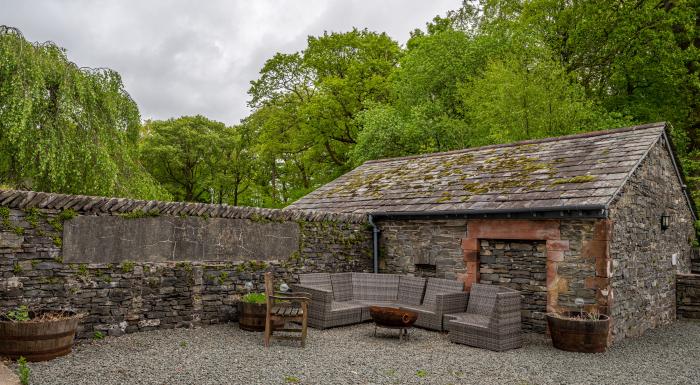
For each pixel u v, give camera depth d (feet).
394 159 53.62
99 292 26.91
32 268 24.67
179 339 27.58
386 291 36.76
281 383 20.44
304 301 27.32
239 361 23.61
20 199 24.26
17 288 24.13
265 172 130.62
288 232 35.47
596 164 34.01
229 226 32.40
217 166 127.65
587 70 80.02
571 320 27.61
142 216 28.66
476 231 34.60
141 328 28.50
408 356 25.95
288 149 103.91
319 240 37.35
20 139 40.60
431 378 22.04
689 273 45.50
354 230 39.75
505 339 27.76
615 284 30.22
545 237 31.24
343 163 102.32
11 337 21.30
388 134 79.05
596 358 26.61
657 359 26.84
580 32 75.46
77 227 26.25
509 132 66.59
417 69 84.64
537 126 65.00
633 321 32.91
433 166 46.37
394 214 38.60
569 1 80.38
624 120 67.77
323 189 51.44
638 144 34.96
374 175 50.11
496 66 69.31
